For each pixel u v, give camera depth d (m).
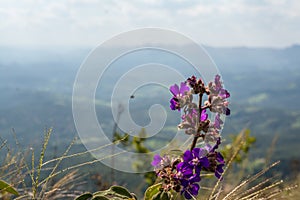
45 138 0.86
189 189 0.81
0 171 0.97
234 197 0.94
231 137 1.69
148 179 1.62
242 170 1.63
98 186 1.46
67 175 1.16
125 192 0.79
